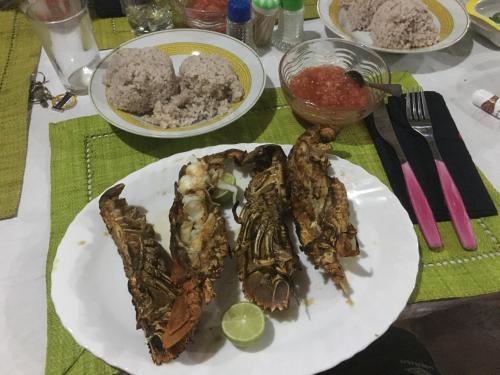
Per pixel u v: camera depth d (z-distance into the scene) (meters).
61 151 0.47
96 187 0.44
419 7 0.56
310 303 0.35
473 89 0.55
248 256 0.36
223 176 0.42
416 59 0.59
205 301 0.33
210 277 0.34
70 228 0.38
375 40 0.59
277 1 0.56
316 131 0.42
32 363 0.33
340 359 0.31
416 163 0.45
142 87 0.47
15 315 0.36
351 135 0.49
